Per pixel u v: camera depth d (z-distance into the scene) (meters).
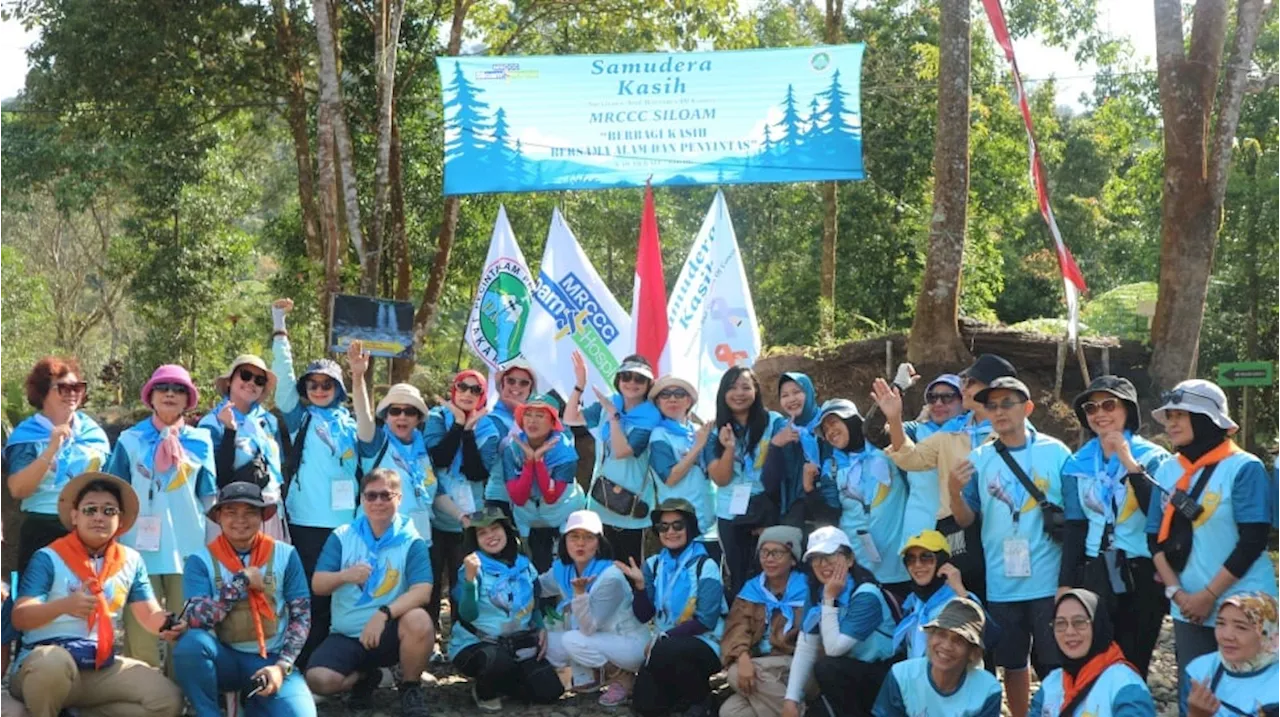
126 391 25.56
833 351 15.42
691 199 29.59
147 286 26.89
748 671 7.83
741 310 11.59
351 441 8.81
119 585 7.30
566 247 11.86
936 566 7.36
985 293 26.62
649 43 22.12
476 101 12.83
